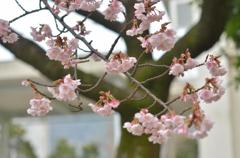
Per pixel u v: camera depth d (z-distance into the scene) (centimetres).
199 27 499
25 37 511
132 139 525
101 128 1772
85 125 1802
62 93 279
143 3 293
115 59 288
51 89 288
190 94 289
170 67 299
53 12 291
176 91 905
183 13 980
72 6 297
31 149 1794
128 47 514
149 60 508
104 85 478
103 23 527
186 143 1441
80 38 295
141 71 501
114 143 1605
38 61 497
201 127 272
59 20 293
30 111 299
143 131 293
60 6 297
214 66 300
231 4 514
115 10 304
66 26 294
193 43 496
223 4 493
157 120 287
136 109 483
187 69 300
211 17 493
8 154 1673
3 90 1195
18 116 1471
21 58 504
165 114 289
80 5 298
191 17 980
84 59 300
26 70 1137
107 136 1783
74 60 298
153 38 288
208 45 505
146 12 291
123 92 482
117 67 288
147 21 292
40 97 298
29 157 1784
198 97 294
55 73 486
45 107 297
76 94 286
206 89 296
